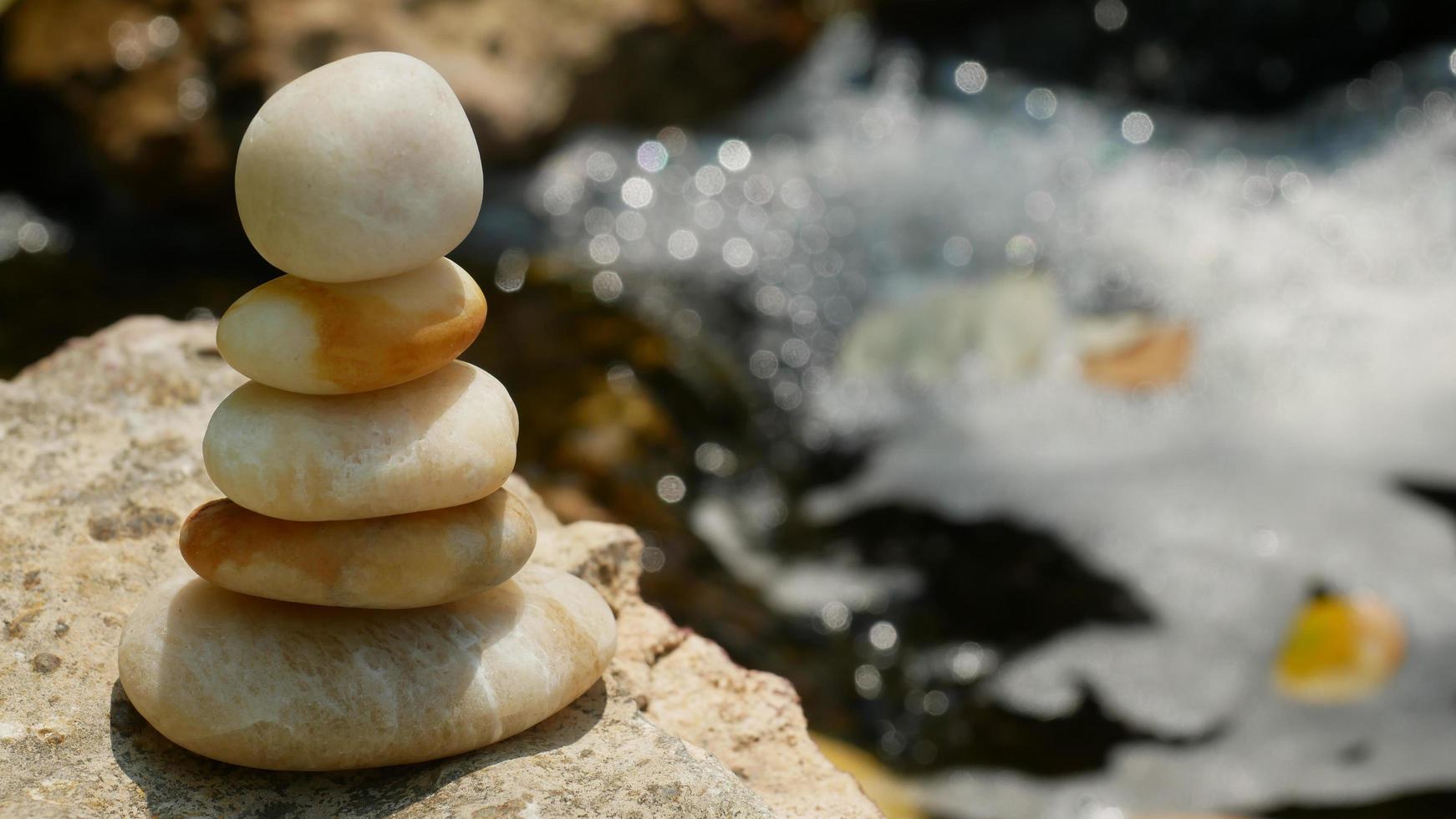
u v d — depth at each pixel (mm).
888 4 1594
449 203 545
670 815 553
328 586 557
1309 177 1403
